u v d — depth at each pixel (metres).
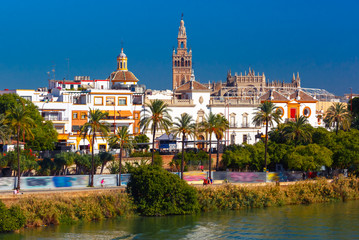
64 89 196.25
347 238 113.50
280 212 134.00
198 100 192.25
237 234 115.44
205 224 121.69
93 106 175.00
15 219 114.44
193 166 159.25
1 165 134.75
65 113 171.75
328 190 148.25
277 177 150.62
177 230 116.81
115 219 123.94
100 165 147.62
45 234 112.00
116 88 199.75
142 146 169.25
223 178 148.25
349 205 142.38
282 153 160.62
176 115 188.12
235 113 195.50
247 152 162.88
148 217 126.25
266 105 159.75
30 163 138.25
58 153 146.25
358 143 163.50
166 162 160.62
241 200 137.50
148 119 148.25
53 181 133.12
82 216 121.56
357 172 161.62
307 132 165.62
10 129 133.00
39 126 157.12
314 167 153.50
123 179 139.62
